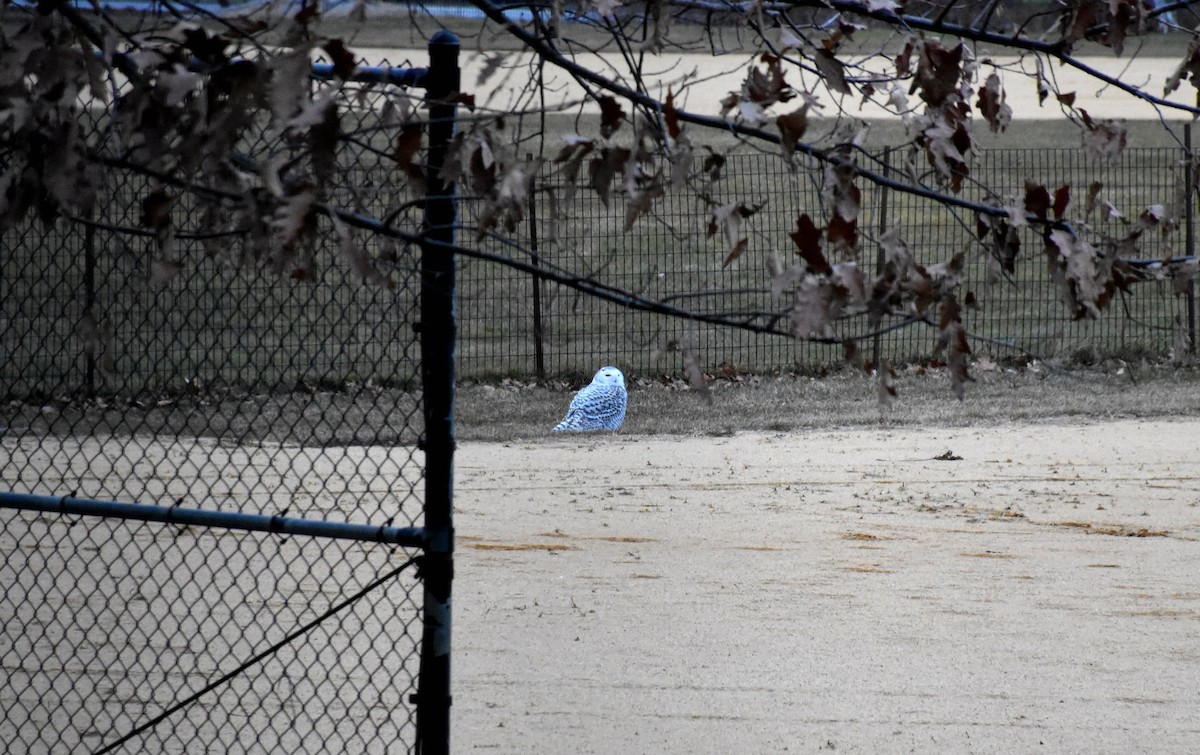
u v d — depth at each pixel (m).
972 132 10.70
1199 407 42.34
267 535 27.36
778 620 23.14
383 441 34.66
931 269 9.08
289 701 19.28
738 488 33.22
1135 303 49.34
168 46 8.34
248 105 8.07
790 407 43.47
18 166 9.12
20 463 30.77
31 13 8.44
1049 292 50.88
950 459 36.34
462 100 9.28
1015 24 11.23
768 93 9.34
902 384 46.88
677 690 19.73
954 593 24.70
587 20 9.74
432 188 12.07
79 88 8.15
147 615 22.56
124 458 31.75
